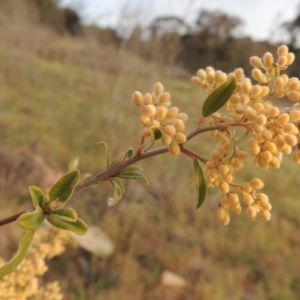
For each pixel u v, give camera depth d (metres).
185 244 4.90
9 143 5.84
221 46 13.80
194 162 0.79
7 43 10.80
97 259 4.13
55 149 6.06
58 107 7.66
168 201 5.59
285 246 5.17
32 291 1.32
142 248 4.59
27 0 15.95
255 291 4.39
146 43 6.96
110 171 0.81
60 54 11.63
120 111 6.13
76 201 4.91
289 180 7.33
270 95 0.82
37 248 1.38
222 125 0.79
